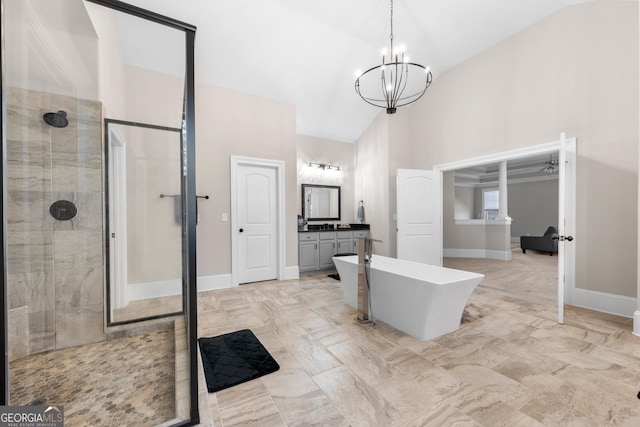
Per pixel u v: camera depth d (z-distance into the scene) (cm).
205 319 274
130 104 271
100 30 220
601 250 288
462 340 225
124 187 265
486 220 653
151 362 202
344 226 554
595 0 289
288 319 273
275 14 307
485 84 391
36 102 203
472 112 408
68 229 222
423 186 460
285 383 169
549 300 329
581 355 200
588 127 295
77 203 225
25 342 206
